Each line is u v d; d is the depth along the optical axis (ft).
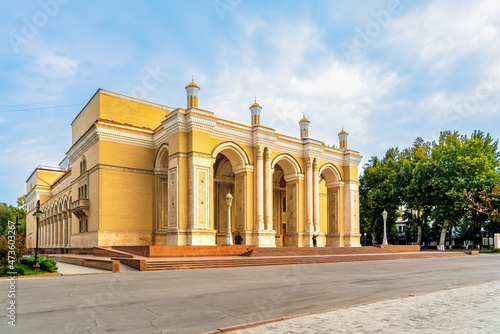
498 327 22.53
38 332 23.17
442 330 21.90
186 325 24.44
